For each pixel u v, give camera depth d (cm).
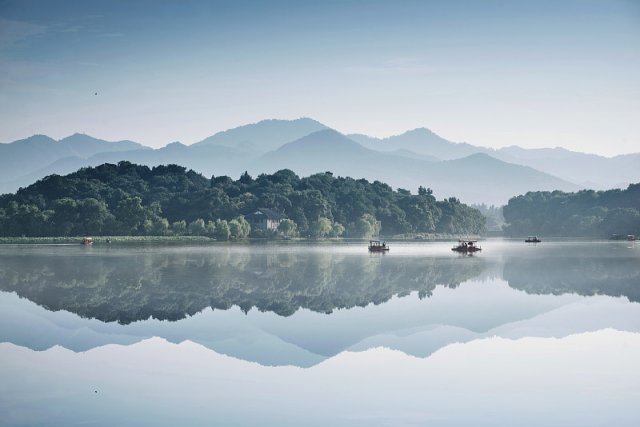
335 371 4522
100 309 6881
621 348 5141
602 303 7338
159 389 4088
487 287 8806
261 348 5159
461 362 4744
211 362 4747
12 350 5069
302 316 6538
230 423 3525
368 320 6331
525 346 5238
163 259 13425
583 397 3922
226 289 8469
